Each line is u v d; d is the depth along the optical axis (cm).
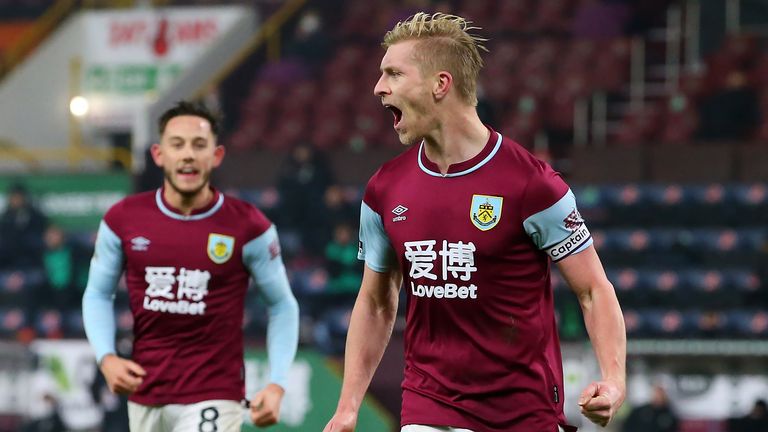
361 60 5969
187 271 1800
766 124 5106
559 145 5391
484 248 1256
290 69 5884
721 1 5912
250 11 6109
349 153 4944
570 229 1256
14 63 6109
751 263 4478
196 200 1820
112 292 1867
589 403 1160
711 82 5503
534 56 5816
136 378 1753
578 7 6122
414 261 1286
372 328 1374
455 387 1282
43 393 3672
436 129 1270
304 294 4138
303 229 4522
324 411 3412
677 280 4284
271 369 1866
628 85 5691
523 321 1270
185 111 1816
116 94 5850
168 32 5919
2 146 5728
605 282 1262
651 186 4675
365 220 1344
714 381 3359
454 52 1260
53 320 4316
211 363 1806
